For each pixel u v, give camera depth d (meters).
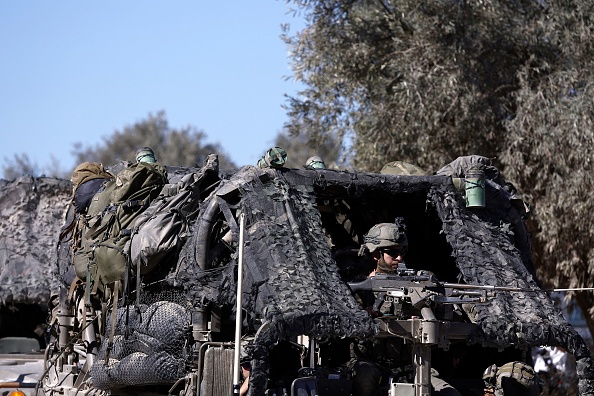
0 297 25.09
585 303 30.03
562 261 29.20
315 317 13.16
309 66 32.09
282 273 13.65
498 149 30.47
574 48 29.50
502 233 15.88
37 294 25.33
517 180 28.86
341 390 14.64
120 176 16.88
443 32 30.28
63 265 19.25
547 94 29.17
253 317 13.62
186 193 15.74
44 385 19.20
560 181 28.28
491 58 30.42
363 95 32.19
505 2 30.62
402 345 15.45
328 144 36.91
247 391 13.59
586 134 27.66
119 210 16.30
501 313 14.46
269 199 14.59
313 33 32.16
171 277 15.20
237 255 14.17
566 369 26.77
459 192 15.88
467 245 15.26
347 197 16.36
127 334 15.55
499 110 29.89
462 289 14.41
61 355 19.11
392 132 30.61
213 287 14.41
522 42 30.19
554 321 14.73
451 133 30.61
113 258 15.86
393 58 31.55
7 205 26.47
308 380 13.79
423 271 14.41
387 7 32.50
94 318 17.73
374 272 15.27
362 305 15.28
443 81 29.25
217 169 16.08
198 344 14.60
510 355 16.22
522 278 15.16
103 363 16.11
